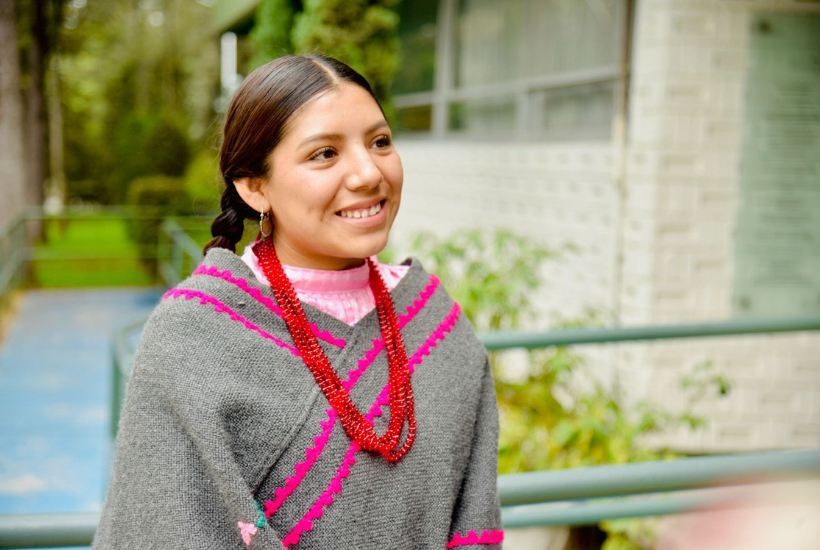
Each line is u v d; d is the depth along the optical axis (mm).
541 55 5422
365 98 1164
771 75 3994
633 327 2490
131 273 11891
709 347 4113
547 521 1984
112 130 24703
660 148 3963
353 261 1260
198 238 10781
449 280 3826
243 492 1019
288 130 1127
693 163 4000
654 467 1541
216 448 1023
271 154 1146
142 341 1098
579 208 4707
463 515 1238
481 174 6055
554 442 3066
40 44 14344
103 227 19891
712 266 4074
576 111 5027
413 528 1151
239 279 1146
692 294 4066
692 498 1938
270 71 1159
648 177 4027
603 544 3295
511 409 3326
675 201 4008
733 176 4035
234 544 1046
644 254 4055
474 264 3836
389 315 1239
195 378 1051
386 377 1191
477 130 6527
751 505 1865
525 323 5352
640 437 3689
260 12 8305
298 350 1135
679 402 4102
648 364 4062
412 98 7871
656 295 4039
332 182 1128
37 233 12820
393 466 1141
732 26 3938
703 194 4023
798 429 4219
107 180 24234
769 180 4062
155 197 11031
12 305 9062
